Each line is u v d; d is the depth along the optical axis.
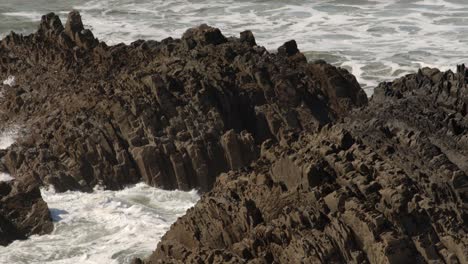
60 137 67.75
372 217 38.22
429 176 40.03
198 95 68.00
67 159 66.31
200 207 46.22
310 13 111.81
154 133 66.50
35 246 55.91
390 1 114.62
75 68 77.06
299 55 73.94
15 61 82.44
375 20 107.25
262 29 106.00
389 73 89.06
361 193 40.19
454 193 38.91
